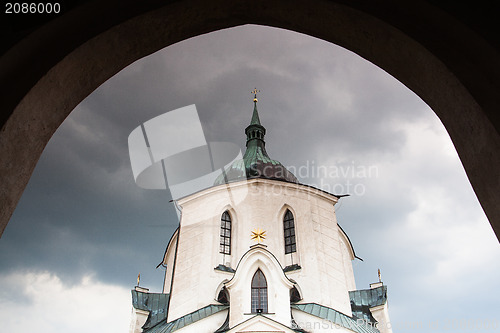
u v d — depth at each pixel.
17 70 3.36
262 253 28.41
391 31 3.71
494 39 3.34
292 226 33.03
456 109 3.55
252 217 32.84
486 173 3.32
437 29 3.62
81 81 3.76
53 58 3.43
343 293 30.33
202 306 29.12
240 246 31.77
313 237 31.91
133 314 34.12
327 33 4.25
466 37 3.49
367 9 3.76
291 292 29.92
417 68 3.78
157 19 3.91
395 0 3.76
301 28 4.35
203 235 32.03
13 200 3.38
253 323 25.06
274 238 32.09
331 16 4.02
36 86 3.30
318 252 31.27
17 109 3.19
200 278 30.14
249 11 4.22
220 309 28.81
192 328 27.80
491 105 3.25
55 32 3.51
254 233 31.80
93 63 3.76
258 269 28.30
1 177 3.17
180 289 30.41
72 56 3.50
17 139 3.28
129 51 4.01
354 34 4.05
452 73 3.42
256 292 27.58
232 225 33.12
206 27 4.30
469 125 3.45
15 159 3.30
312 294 29.45
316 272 30.34
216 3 4.04
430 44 3.53
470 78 3.38
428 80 3.74
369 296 35.16
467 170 3.57
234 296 27.17
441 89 3.64
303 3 4.01
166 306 34.81
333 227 33.22
